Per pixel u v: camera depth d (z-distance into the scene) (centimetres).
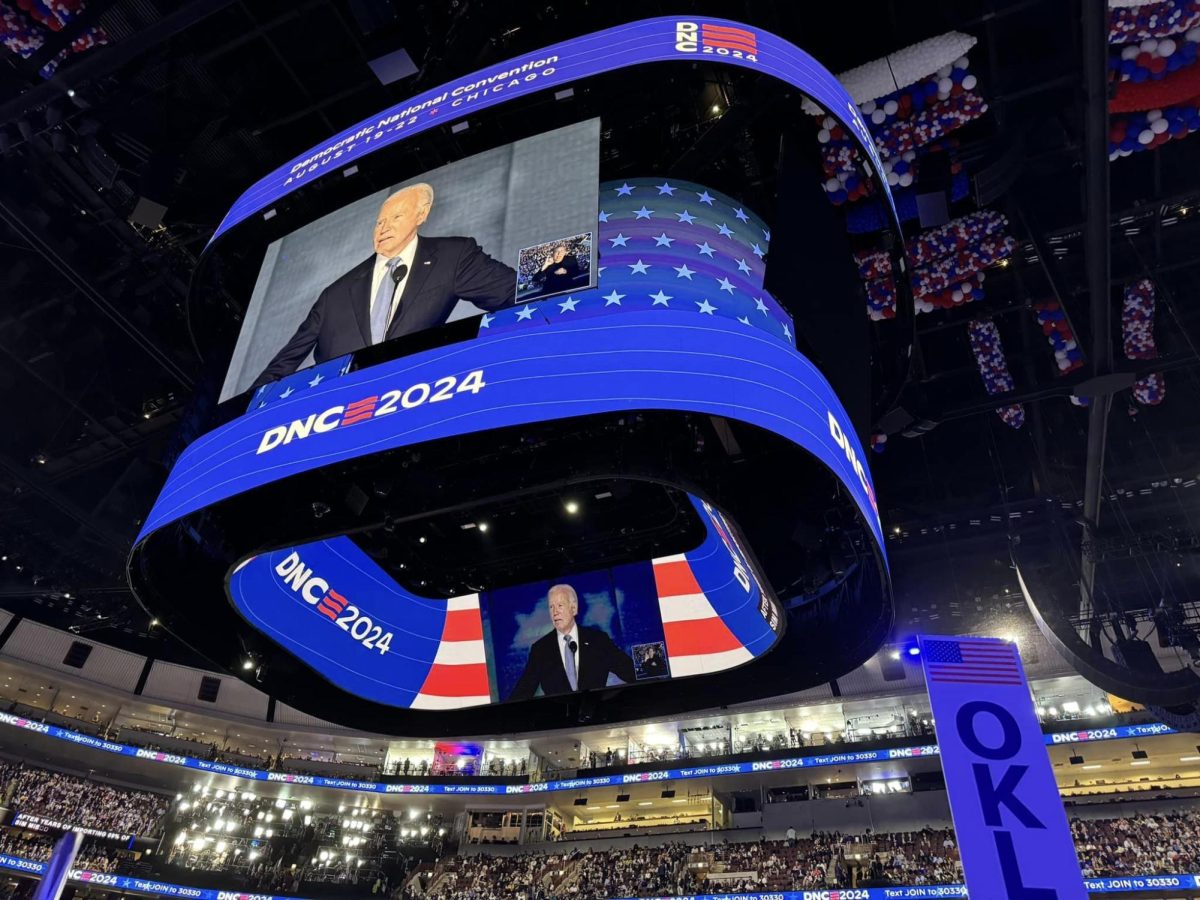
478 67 1608
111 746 3578
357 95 1792
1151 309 1994
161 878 3266
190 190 1883
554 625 1464
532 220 1138
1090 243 1534
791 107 1511
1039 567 2841
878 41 1551
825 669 1284
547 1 1567
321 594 1425
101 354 2422
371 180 1458
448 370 1029
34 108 1638
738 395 956
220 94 1773
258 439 1084
